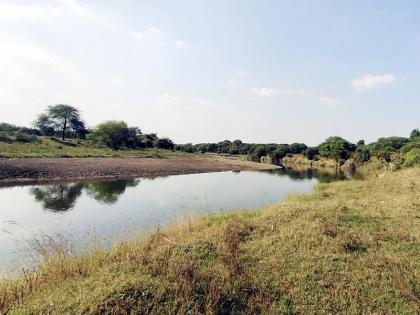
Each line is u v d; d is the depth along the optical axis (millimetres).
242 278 6398
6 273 7855
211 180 34500
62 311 4996
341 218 10484
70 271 6988
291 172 50219
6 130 76938
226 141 131500
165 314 5141
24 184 25641
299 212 11328
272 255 7590
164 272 6270
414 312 5492
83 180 29484
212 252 7516
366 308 5637
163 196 22016
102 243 9516
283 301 5824
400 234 8836
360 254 7660
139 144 85438
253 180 35344
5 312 5328
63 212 16297
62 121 86250
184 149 98625
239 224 9789
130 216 15500
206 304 5473
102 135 75875
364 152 56500
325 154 73438
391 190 16875
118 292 5383
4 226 13406
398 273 6641
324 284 6320
